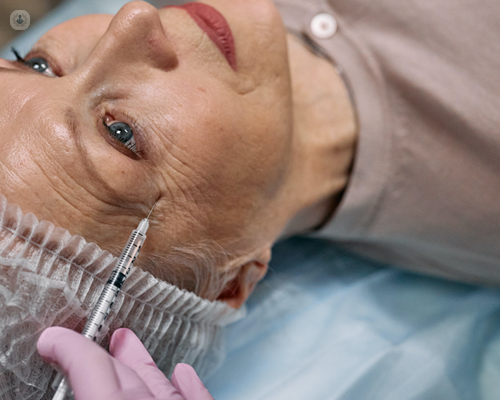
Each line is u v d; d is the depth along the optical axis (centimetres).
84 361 65
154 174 79
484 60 109
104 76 79
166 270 86
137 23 78
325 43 119
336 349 125
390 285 139
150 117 79
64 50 94
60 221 72
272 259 141
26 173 69
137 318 81
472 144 109
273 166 91
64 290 70
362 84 115
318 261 143
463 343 126
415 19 113
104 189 74
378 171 115
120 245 78
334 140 113
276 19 95
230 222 89
